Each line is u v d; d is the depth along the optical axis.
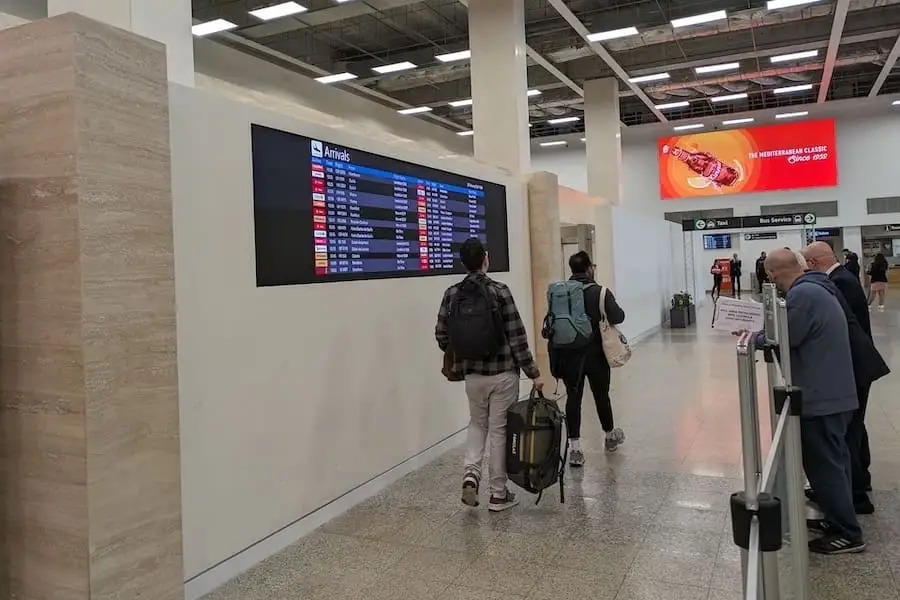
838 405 2.96
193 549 2.88
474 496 3.70
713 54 12.68
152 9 3.13
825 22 11.90
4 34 2.32
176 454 2.57
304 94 8.62
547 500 3.94
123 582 2.34
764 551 1.24
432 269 4.95
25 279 2.31
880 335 10.66
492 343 3.64
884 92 17.39
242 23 9.29
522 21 7.72
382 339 4.30
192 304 2.93
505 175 6.43
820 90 15.81
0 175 2.34
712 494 3.94
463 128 19.05
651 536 3.37
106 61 2.32
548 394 7.00
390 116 10.58
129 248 2.39
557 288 4.61
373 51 12.41
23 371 2.33
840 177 18.78
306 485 3.58
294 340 3.54
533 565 3.09
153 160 2.51
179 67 3.28
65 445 2.26
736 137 19.52
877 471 4.19
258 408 3.28
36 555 2.32
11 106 2.31
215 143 3.08
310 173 3.71
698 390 7.05
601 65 13.52
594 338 4.66
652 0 9.98
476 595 2.83
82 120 2.23
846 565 2.94
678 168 20.19
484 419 3.86
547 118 18.31
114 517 2.31
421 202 4.84
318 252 3.74
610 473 4.40
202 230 2.99
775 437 1.76
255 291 3.29
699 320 15.33
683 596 2.76
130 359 2.39
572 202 9.24
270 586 2.97
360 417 4.05
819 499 3.09
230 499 3.09
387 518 3.74
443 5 10.36
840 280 3.68
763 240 21.36
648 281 12.80
